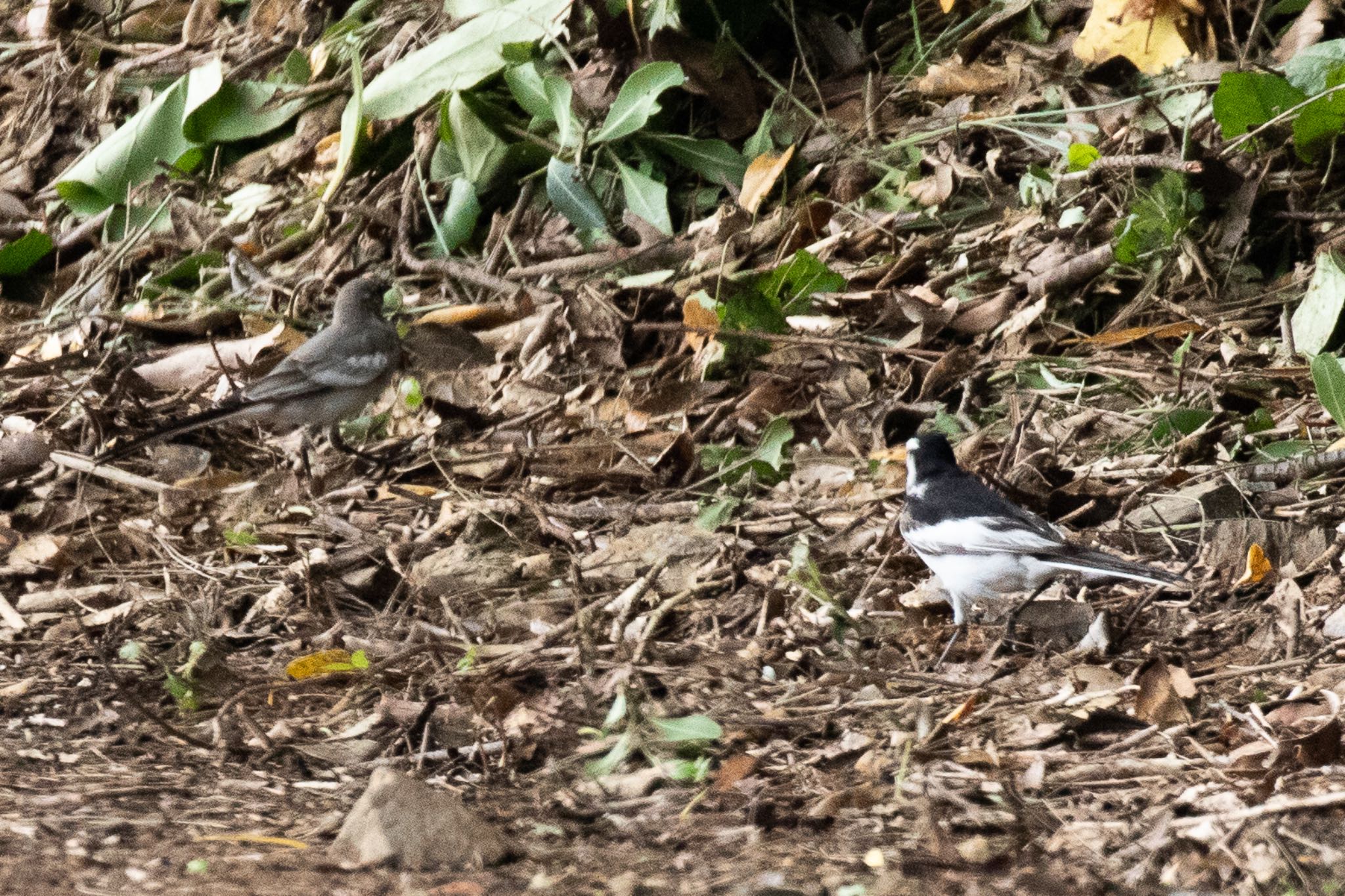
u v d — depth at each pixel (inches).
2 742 339.3
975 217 554.3
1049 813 290.0
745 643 373.4
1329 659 348.5
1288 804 281.7
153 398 526.6
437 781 319.3
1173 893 259.0
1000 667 361.7
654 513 440.1
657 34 593.3
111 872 269.1
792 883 263.7
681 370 515.8
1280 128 539.8
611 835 290.4
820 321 519.2
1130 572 346.0
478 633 385.4
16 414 518.6
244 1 703.7
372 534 442.9
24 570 433.7
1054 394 483.5
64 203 649.6
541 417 496.1
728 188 584.7
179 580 428.1
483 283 565.0
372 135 623.8
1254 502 425.1
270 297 577.6
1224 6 582.2
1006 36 612.4
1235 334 494.6
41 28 723.4
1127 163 520.7
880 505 434.0
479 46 607.8
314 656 354.9
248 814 301.9
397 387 529.0
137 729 346.9
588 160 591.5
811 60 622.2
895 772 308.5
